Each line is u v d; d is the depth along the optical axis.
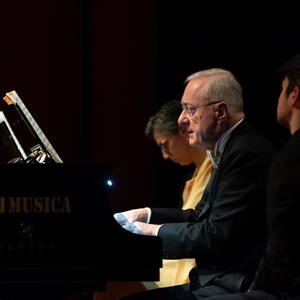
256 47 13.89
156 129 10.97
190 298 7.94
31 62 15.27
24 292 7.33
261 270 6.93
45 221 7.10
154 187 15.33
